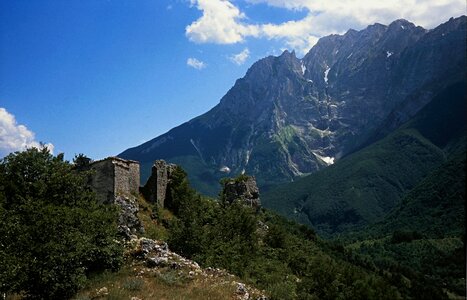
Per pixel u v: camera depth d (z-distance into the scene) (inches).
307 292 1636.3
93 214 1385.3
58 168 1541.6
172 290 1246.3
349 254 3619.6
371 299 1572.3
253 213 2733.8
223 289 1285.7
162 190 2188.7
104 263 1375.5
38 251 1151.6
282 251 2230.6
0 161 1529.3
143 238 1542.8
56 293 1190.9
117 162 1808.6
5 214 1239.5
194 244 1700.3
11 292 1167.6
